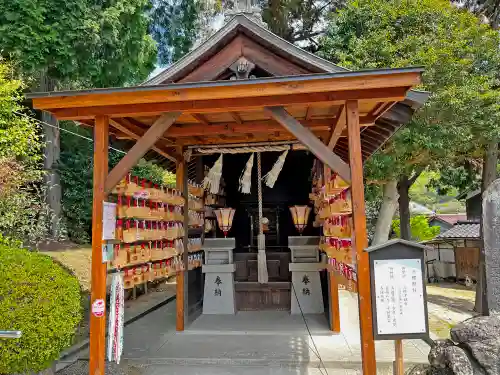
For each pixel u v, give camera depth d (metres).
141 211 4.44
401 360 3.09
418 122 9.08
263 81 3.49
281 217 8.91
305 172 8.84
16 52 7.35
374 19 10.00
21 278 3.48
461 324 3.34
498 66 9.95
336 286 6.04
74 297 3.82
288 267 7.96
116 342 3.92
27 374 3.50
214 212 7.83
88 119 4.09
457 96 8.75
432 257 17.88
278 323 6.49
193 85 3.55
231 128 5.13
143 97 3.65
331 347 5.26
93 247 3.72
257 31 4.34
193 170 7.78
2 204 6.16
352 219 3.58
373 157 9.74
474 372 3.00
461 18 9.75
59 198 10.16
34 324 3.41
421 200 36.66
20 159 7.13
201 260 7.36
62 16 8.05
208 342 5.60
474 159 11.73
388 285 3.08
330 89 3.46
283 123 3.72
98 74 9.07
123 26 9.63
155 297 9.98
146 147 3.85
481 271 8.94
